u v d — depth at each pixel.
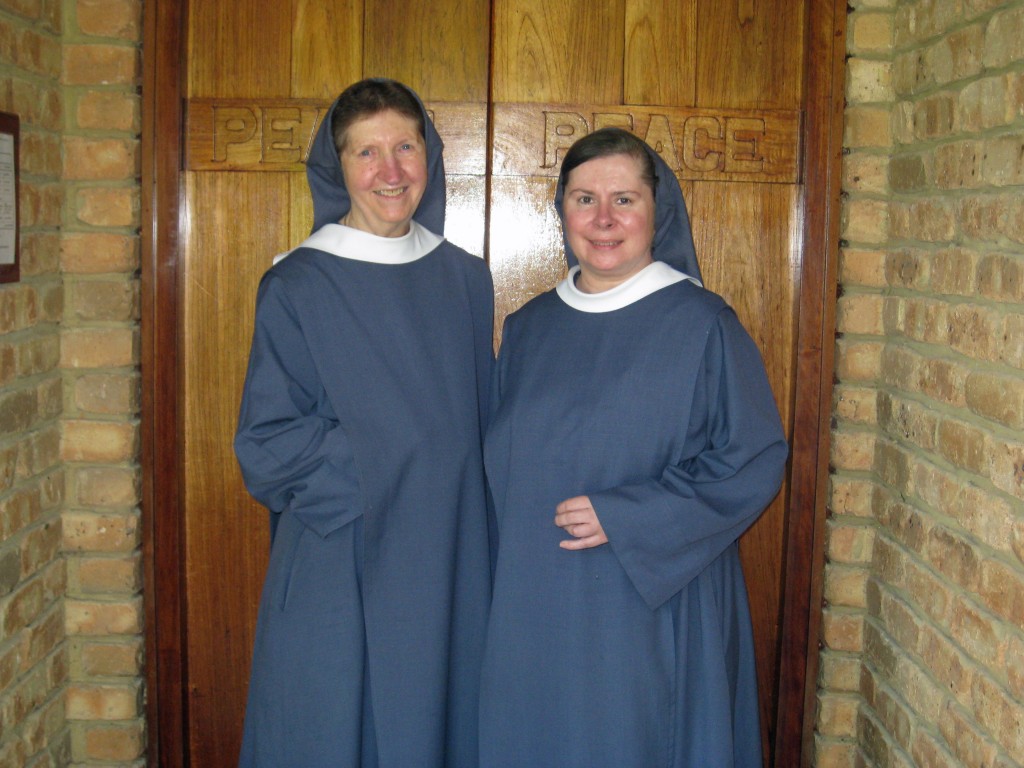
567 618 1.89
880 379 2.32
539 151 2.38
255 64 2.36
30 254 2.15
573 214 1.89
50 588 2.29
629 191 1.86
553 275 2.42
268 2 2.34
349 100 1.91
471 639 2.04
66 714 2.41
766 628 2.47
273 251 2.38
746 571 2.46
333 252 1.95
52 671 2.31
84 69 2.29
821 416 2.37
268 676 1.96
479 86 2.37
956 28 1.97
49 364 2.27
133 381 2.35
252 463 1.89
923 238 2.11
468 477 2.02
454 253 2.13
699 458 1.89
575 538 1.89
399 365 1.94
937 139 2.05
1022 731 1.65
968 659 1.85
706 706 1.92
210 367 2.40
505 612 1.93
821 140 2.33
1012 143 1.73
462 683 2.05
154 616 2.42
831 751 2.42
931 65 2.08
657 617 1.89
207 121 2.36
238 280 2.38
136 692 2.42
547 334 2.00
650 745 1.86
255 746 2.00
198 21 2.34
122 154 2.30
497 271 2.42
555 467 1.90
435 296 2.04
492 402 2.14
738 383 1.86
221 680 2.48
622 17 2.36
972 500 1.84
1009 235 1.74
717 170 2.38
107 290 2.32
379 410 1.91
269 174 2.37
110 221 2.31
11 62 2.05
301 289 1.90
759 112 2.37
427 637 1.94
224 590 2.45
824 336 2.36
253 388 1.90
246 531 2.44
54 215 2.27
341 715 1.91
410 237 2.02
